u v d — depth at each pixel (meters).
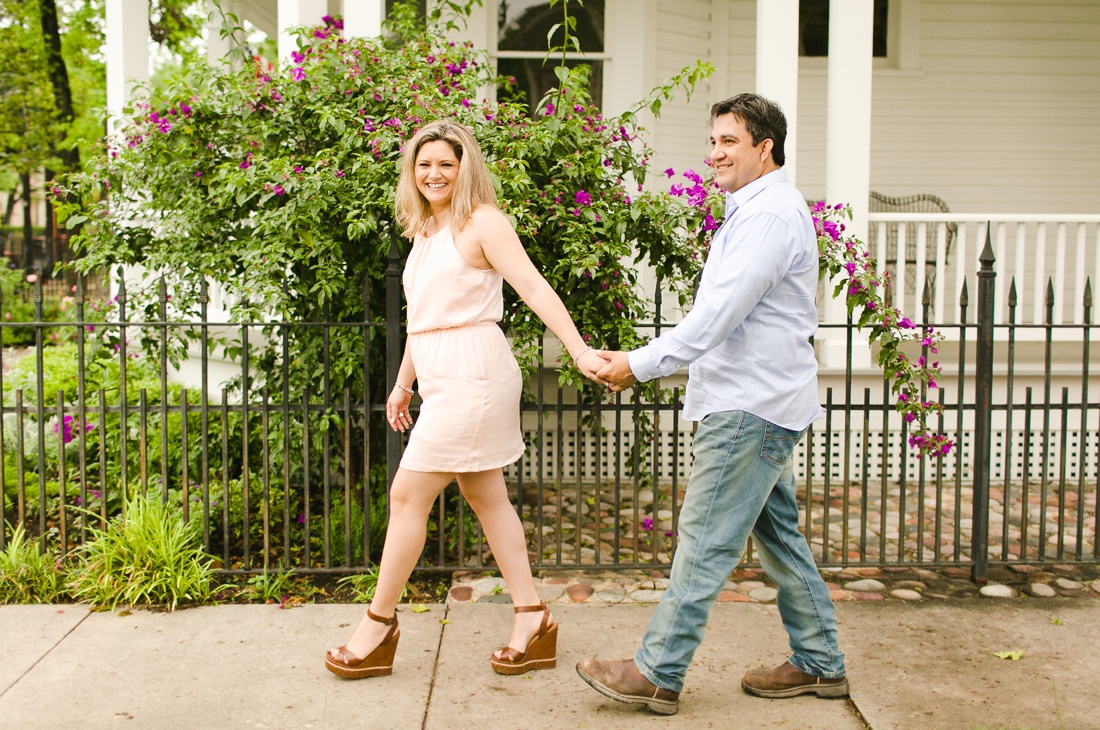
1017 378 6.05
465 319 2.94
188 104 4.42
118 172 4.62
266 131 4.29
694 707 2.92
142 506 3.97
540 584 4.09
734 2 7.39
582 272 3.77
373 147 3.93
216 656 3.27
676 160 7.30
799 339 2.71
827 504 4.12
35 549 3.90
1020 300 8.17
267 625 3.55
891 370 4.00
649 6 6.90
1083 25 8.02
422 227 3.05
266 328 4.52
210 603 3.78
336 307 4.47
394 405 3.38
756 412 2.67
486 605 3.79
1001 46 8.00
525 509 5.45
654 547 4.15
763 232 2.57
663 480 6.01
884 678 3.12
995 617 3.68
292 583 4.02
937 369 4.04
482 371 2.94
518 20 6.88
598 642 3.43
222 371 6.51
